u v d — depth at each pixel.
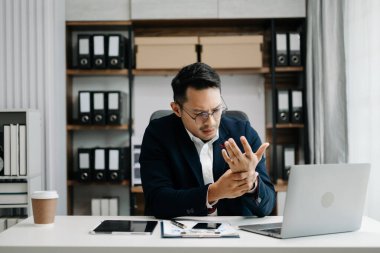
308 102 3.08
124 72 3.22
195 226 1.28
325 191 1.20
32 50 3.04
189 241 1.12
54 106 3.05
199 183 1.62
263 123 3.44
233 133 1.71
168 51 3.18
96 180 3.14
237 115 2.03
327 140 2.81
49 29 3.05
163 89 3.46
